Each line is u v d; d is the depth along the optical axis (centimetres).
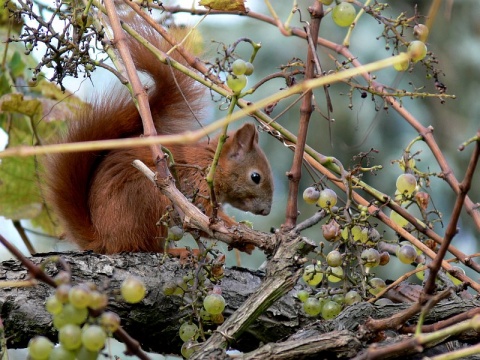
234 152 877
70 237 745
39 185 757
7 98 695
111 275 602
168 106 764
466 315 471
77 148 379
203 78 625
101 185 729
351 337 463
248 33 1331
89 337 369
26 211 776
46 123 821
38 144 727
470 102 1327
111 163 736
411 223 587
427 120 1309
